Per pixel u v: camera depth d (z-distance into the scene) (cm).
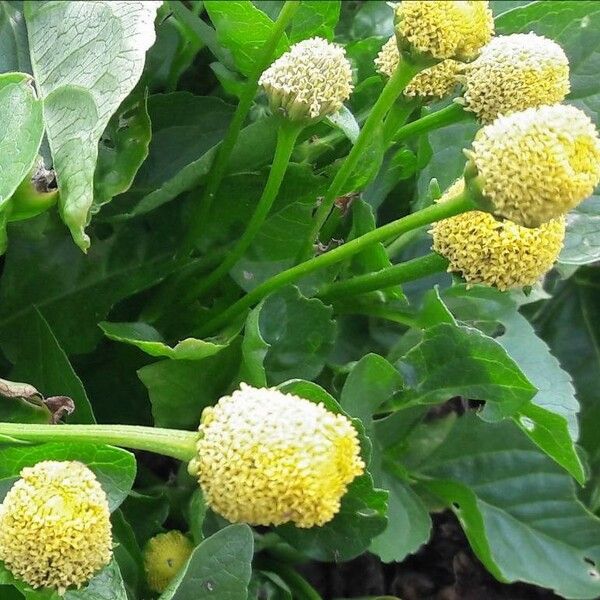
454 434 18
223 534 11
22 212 12
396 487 16
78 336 15
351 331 16
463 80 13
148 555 13
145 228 15
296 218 15
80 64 13
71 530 9
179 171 15
